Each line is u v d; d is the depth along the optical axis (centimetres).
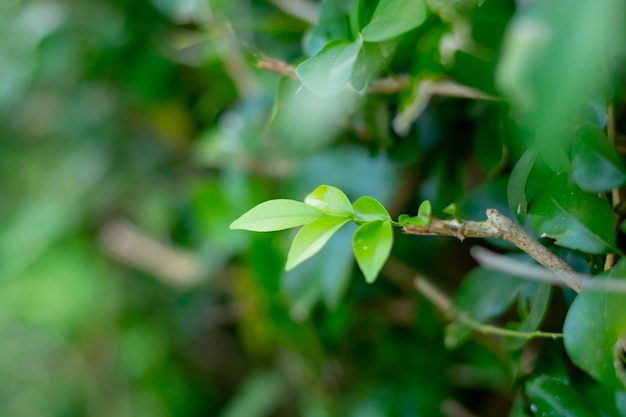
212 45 47
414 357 46
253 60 40
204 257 55
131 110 67
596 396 33
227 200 49
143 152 68
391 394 46
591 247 31
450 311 37
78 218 70
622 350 30
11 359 79
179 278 63
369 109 39
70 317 72
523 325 34
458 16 33
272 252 47
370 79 35
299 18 44
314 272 44
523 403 34
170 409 68
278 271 46
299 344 50
